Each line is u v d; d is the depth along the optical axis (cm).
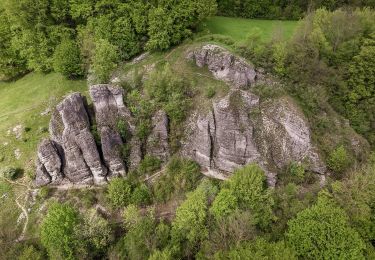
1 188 6219
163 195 5938
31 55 7381
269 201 5262
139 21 6612
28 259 5253
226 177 5997
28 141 6681
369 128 6738
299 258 4762
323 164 5847
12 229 5784
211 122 5822
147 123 6091
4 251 5516
